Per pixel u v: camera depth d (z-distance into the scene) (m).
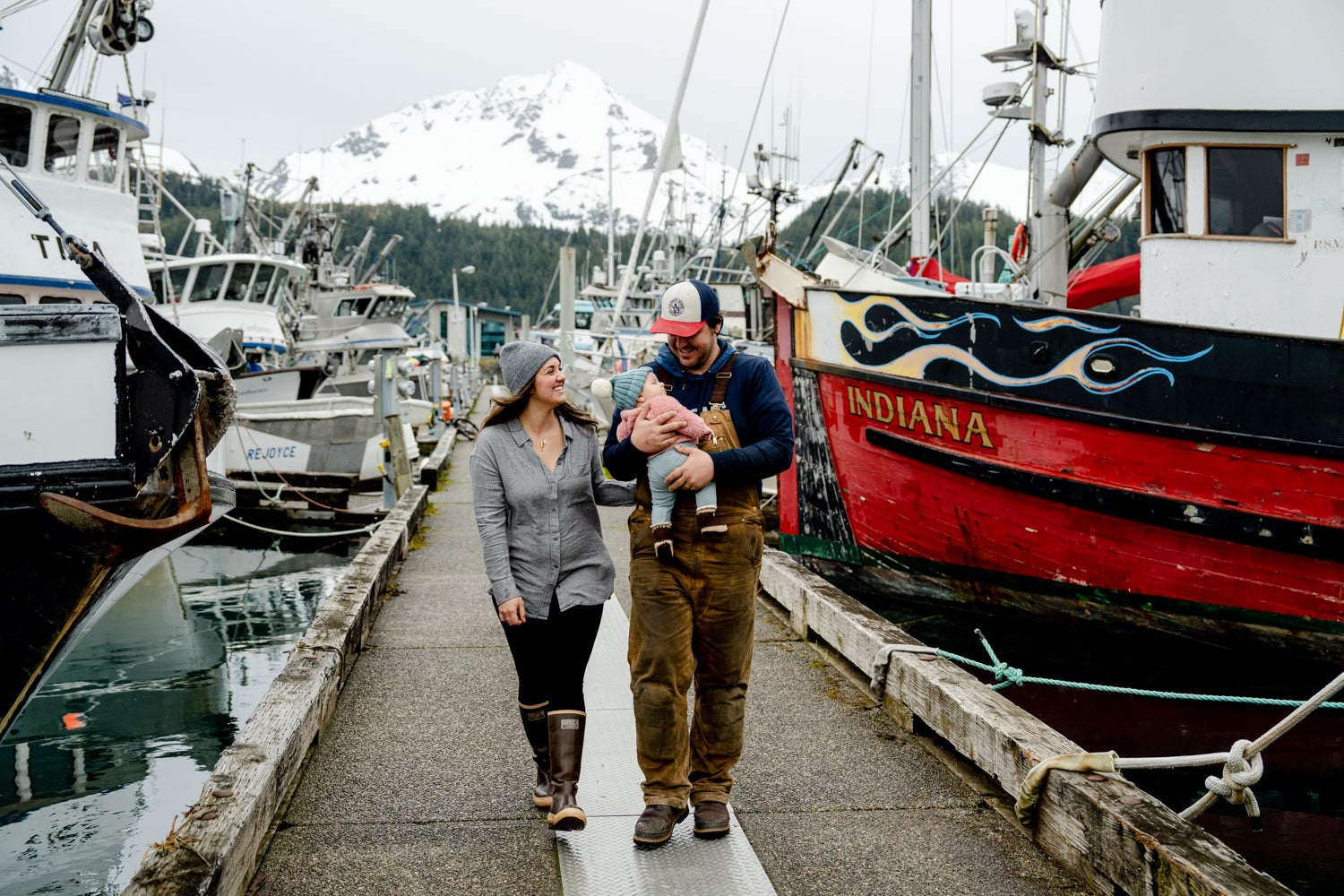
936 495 9.21
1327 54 8.21
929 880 3.61
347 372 33.56
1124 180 11.73
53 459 5.02
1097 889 3.47
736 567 3.78
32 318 4.99
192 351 5.42
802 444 10.06
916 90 16.83
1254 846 5.31
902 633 5.70
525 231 187.62
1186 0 8.48
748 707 5.48
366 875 3.60
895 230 12.69
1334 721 7.12
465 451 22.08
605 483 4.12
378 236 175.88
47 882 5.15
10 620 5.11
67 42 12.34
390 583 8.48
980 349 8.74
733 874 3.61
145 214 21.05
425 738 4.96
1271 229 8.51
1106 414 8.23
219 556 14.30
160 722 7.69
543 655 3.94
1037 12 12.70
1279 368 7.63
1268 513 7.78
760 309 17.59
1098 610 8.70
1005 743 4.13
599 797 4.26
